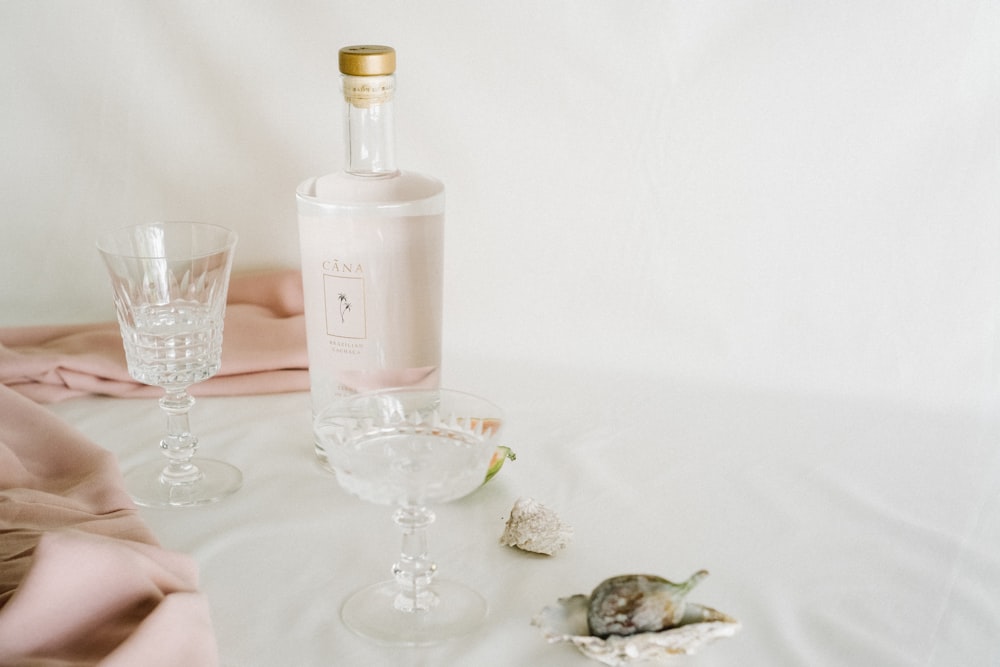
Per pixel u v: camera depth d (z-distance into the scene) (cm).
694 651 71
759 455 93
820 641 73
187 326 87
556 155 104
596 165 104
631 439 95
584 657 71
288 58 106
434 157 106
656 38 100
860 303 104
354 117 88
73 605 69
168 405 89
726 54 100
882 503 87
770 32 99
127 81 108
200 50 106
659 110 102
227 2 104
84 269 114
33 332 106
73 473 86
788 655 71
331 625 74
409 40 103
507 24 101
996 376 102
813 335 105
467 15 102
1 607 70
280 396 101
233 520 84
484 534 82
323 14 104
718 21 99
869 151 100
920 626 74
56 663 68
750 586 77
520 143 104
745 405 102
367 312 88
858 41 98
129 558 70
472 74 103
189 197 111
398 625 73
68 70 108
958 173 100
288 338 104
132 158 110
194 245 92
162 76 107
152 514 84
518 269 108
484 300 109
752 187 103
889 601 76
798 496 87
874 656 72
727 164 102
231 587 77
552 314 109
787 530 83
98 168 110
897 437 97
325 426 73
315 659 71
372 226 86
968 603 76
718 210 104
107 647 69
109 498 82
